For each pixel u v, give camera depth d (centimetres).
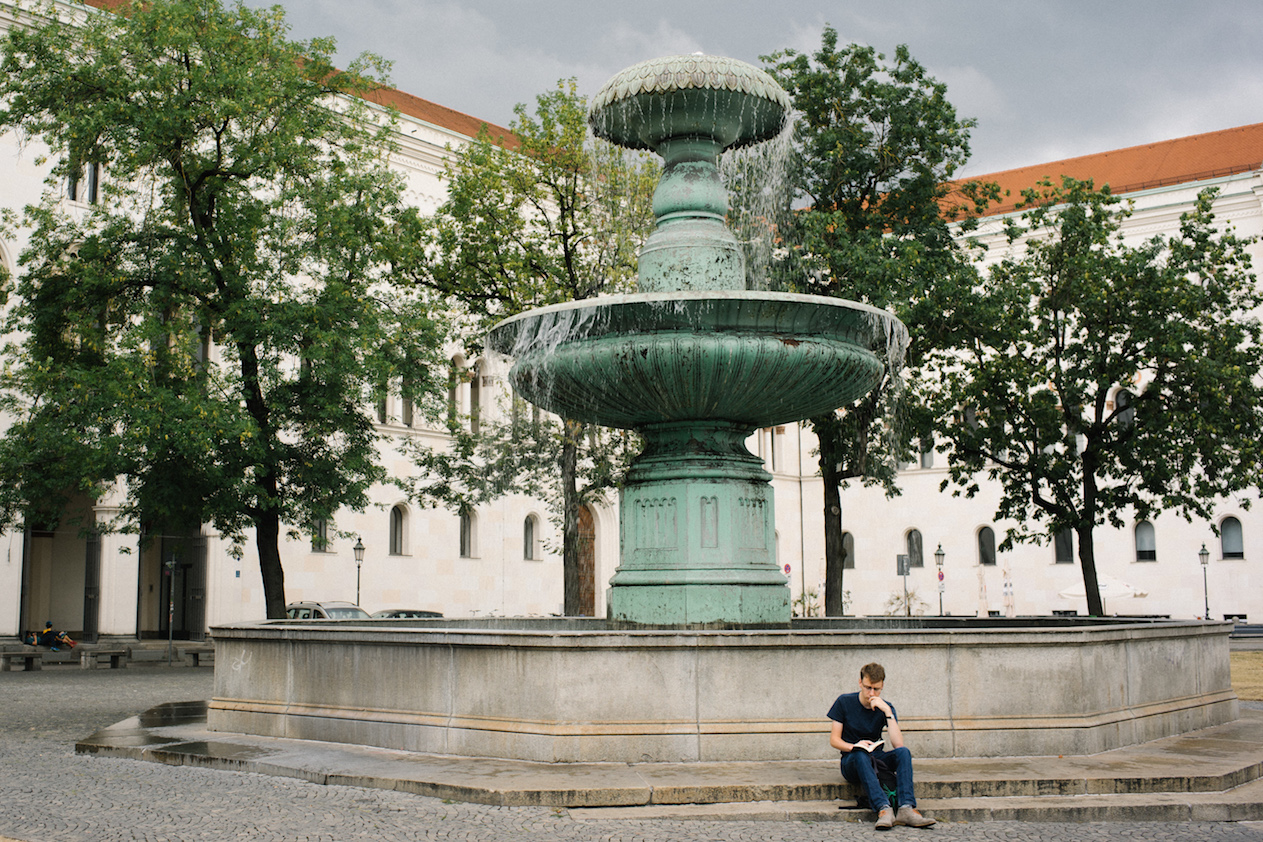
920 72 2600
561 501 2875
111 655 2753
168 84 2062
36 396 2144
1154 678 1016
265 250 2308
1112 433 2808
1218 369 2525
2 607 3020
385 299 2414
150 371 2066
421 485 3984
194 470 2136
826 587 2517
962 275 2586
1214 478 2639
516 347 1034
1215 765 835
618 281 2409
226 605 3541
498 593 4225
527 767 821
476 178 2475
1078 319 2723
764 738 841
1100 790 779
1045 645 890
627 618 1042
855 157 2588
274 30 2238
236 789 814
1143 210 4575
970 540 4906
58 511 2361
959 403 2761
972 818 731
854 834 684
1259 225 4372
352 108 2361
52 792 825
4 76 2102
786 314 940
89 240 2141
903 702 863
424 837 662
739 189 2088
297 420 2280
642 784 752
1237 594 4359
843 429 2511
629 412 1042
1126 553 4578
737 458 1058
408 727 912
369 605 3812
